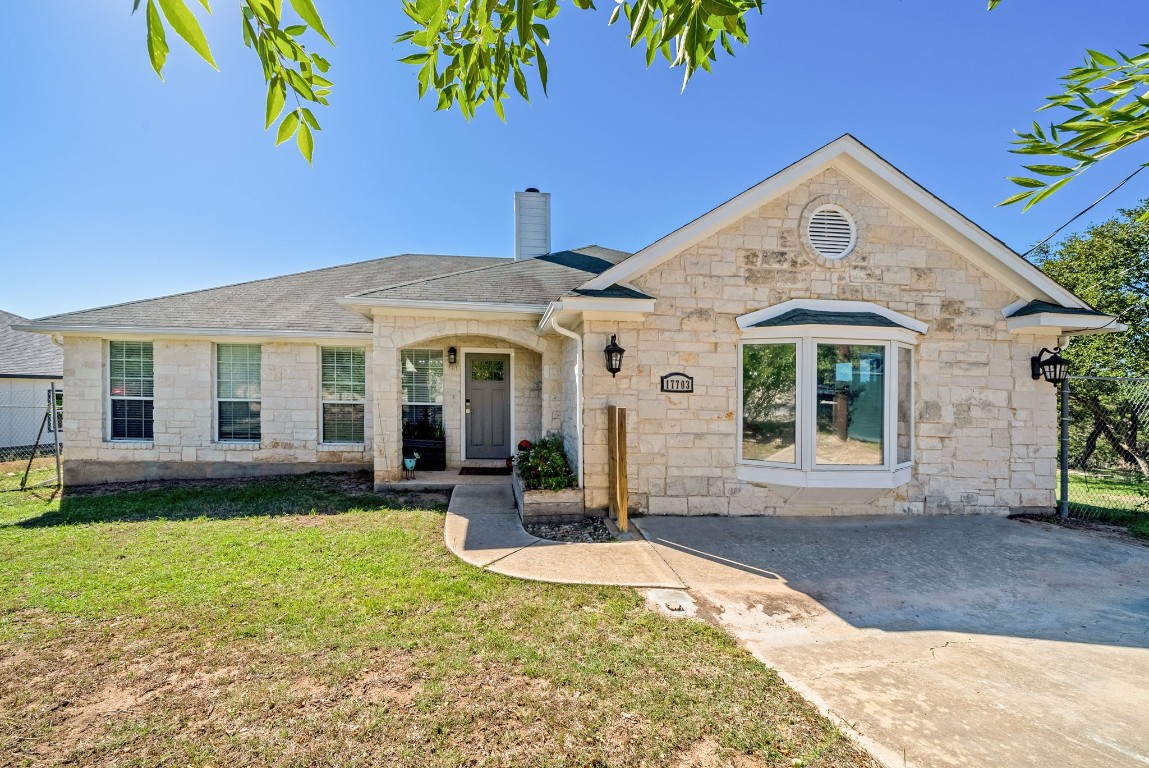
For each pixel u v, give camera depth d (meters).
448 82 2.39
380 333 8.58
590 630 3.68
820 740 2.57
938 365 7.05
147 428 9.96
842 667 3.27
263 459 10.02
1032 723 2.72
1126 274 12.12
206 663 3.23
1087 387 10.09
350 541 5.71
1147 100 1.48
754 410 6.79
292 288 11.78
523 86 2.31
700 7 1.73
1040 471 7.19
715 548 5.59
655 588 4.48
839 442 6.41
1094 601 4.32
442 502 7.80
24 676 3.10
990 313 7.13
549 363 8.95
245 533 6.05
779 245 6.91
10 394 14.82
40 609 3.97
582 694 2.92
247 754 2.45
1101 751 2.51
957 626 3.87
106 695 2.92
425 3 1.80
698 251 6.86
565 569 4.89
